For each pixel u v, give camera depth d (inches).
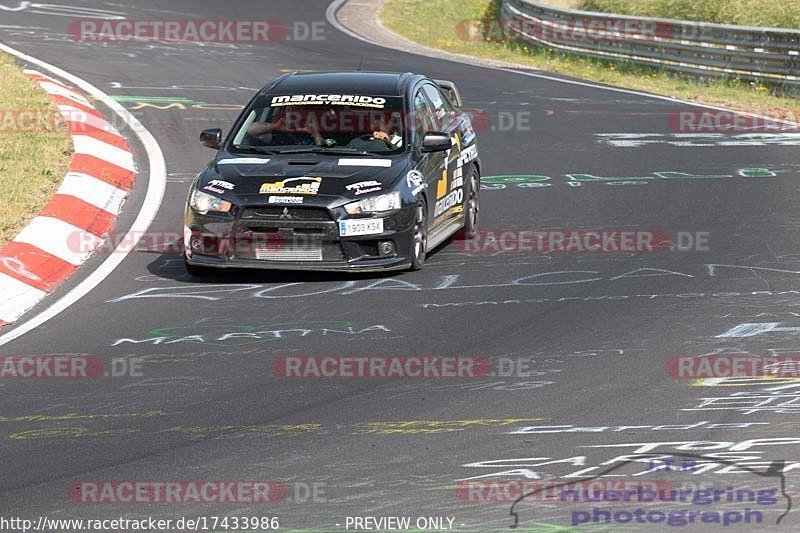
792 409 924.6
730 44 3147.1
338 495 766.5
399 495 765.9
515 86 2967.5
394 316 1203.2
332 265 1323.8
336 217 1317.7
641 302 1249.4
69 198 1628.9
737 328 1148.5
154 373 1027.3
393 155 1412.4
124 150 2014.0
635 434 874.1
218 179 1364.4
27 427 899.4
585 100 2773.1
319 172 1364.4
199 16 4055.1
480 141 2263.8
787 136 2351.1
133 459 832.3
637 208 1731.1
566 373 1019.3
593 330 1148.5
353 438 869.2
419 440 863.7
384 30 4252.0
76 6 3998.5
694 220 1652.3
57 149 1900.8
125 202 1720.0
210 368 1039.6
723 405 935.7
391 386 987.9
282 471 807.7
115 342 1119.0
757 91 3038.9
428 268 1408.7
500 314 1208.8
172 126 2240.4
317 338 1127.6
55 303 1258.0
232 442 863.1
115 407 942.4
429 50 3764.8
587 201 1779.0
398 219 1342.3
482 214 1715.1
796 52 2972.4
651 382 992.9
